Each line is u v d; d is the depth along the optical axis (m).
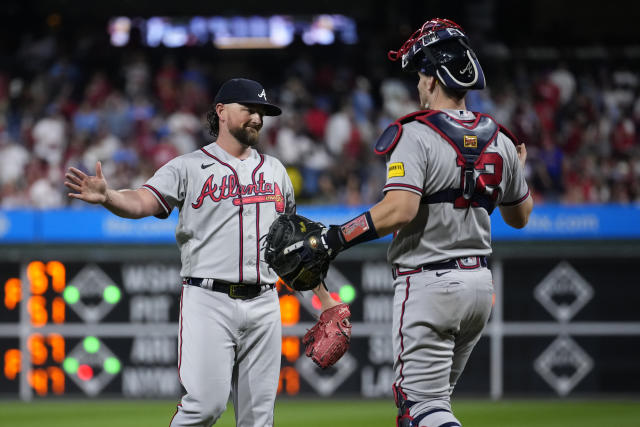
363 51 60.22
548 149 47.69
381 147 13.49
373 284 36.91
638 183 46.31
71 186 14.43
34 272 36.78
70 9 62.00
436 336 13.55
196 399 16.06
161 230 36.69
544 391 37.00
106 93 52.66
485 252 13.91
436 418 13.14
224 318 16.27
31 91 52.94
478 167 13.52
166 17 62.00
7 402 36.38
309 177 46.34
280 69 60.41
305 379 36.84
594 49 59.44
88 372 36.81
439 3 61.41
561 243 36.66
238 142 16.94
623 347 36.81
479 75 13.80
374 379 36.88
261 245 16.53
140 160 47.28
